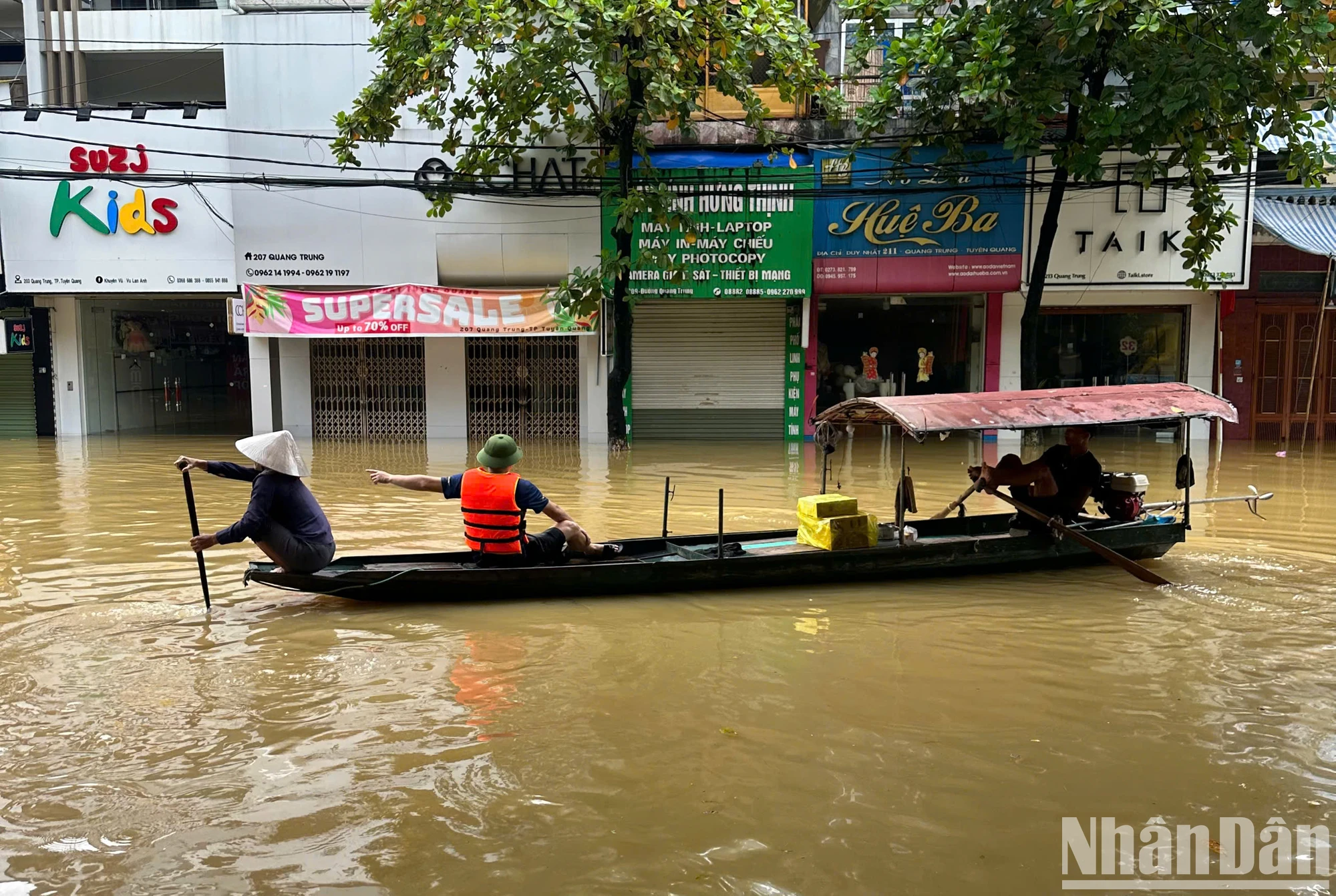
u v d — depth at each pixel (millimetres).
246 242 16922
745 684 5387
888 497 11477
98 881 3455
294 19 16500
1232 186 16375
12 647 5930
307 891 3398
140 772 4273
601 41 12695
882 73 14719
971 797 4074
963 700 5160
